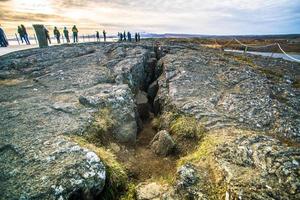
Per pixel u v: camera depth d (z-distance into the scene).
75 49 19.56
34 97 9.63
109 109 8.52
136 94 12.61
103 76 12.38
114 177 5.34
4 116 7.66
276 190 4.34
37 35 24.08
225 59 19.53
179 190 4.84
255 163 5.13
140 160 6.97
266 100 9.87
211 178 4.97
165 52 20.38
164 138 7.26
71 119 7.41
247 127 7.47
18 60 15.87
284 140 6.94
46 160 5.14
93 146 6.22
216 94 10.56
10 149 5.66
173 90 10.83
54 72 13.33
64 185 4.41
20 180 4.58
